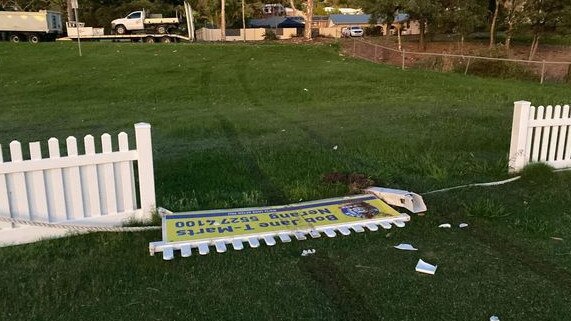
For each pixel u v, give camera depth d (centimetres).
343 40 3431
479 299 368
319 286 389
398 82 1742
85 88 1747
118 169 492
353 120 1081
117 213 497
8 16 3556
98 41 3409
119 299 375
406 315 350
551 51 3225
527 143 655
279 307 362
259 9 7262
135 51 2580
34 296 379
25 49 2625
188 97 1571
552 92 1509
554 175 644
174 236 463
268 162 724
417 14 2939
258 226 488
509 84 1697
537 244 455
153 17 4006
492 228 491
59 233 474
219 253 442
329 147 825
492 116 1080
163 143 910
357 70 2005
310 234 474
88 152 474
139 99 1564
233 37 5538
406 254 440
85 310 362
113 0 5347
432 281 394
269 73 1953
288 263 425
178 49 2664
